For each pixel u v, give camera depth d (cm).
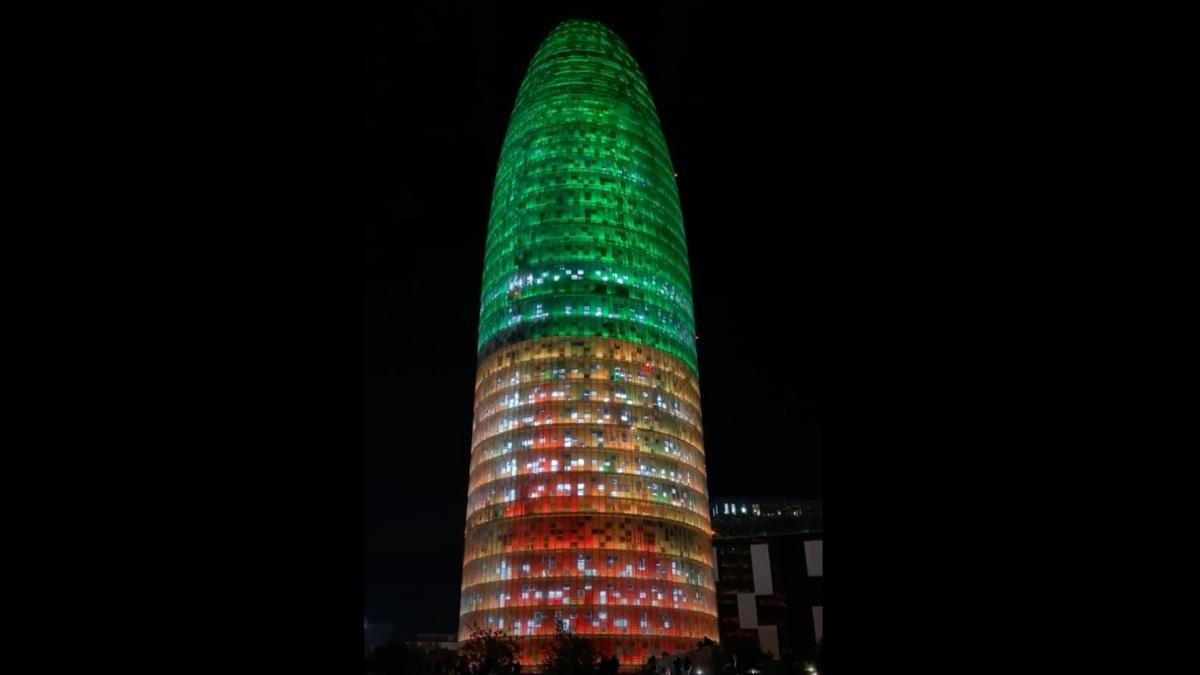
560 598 19912
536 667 19275
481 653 16238
